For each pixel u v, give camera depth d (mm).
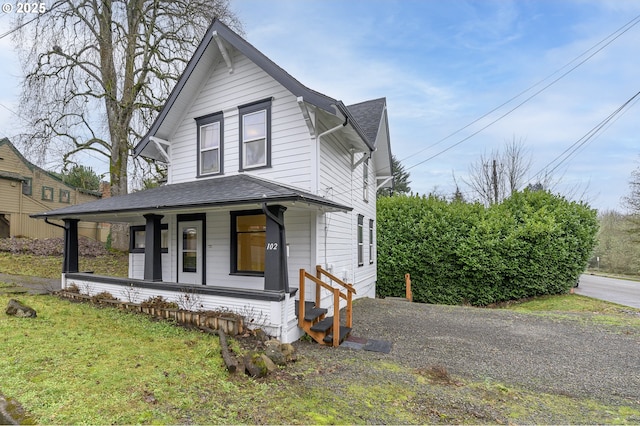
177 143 9180
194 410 3062
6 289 8547
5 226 19250
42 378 3422
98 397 3125
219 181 7707
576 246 11031
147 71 14711
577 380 4219
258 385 3686
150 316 6262
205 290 5969
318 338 5555
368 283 11695
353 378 4070
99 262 13664
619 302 10367
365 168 11773
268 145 7617
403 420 3137
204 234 8164
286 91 7512
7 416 2693
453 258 11914
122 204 7090
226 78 8359
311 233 6984
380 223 13539
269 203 5297
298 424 2961
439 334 6164
